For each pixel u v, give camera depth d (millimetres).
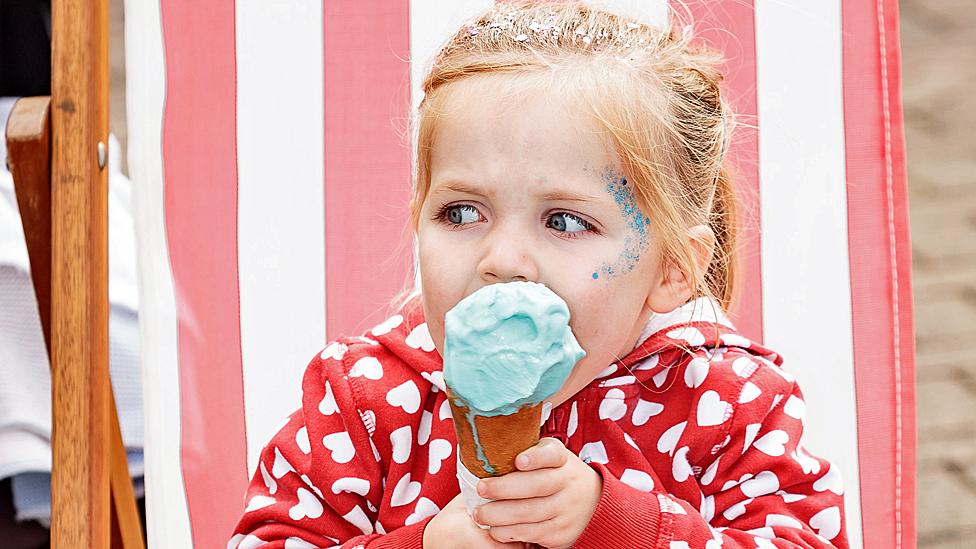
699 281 1293
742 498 1317
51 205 1442
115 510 1569
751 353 1441
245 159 1746
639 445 1334
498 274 1123
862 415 1707
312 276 1747
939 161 4004
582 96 1152
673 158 1268
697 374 1348
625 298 1170
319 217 1758
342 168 1766
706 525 1210
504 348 944
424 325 1416
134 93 1707
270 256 1741
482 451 1019
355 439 1357
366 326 1746
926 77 4348
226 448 1685
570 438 1327
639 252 1171
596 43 1237
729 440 1332
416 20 1771
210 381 1696
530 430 1005
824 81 1752
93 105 1448
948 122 4156
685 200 1289
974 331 3371
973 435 3076
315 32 1770
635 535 1161
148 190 1702
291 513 1347
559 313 956
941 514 2861
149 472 1659
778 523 1304
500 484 1055
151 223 1702
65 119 1437
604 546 1150
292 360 1725
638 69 1232
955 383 3223
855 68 1750
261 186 1748
